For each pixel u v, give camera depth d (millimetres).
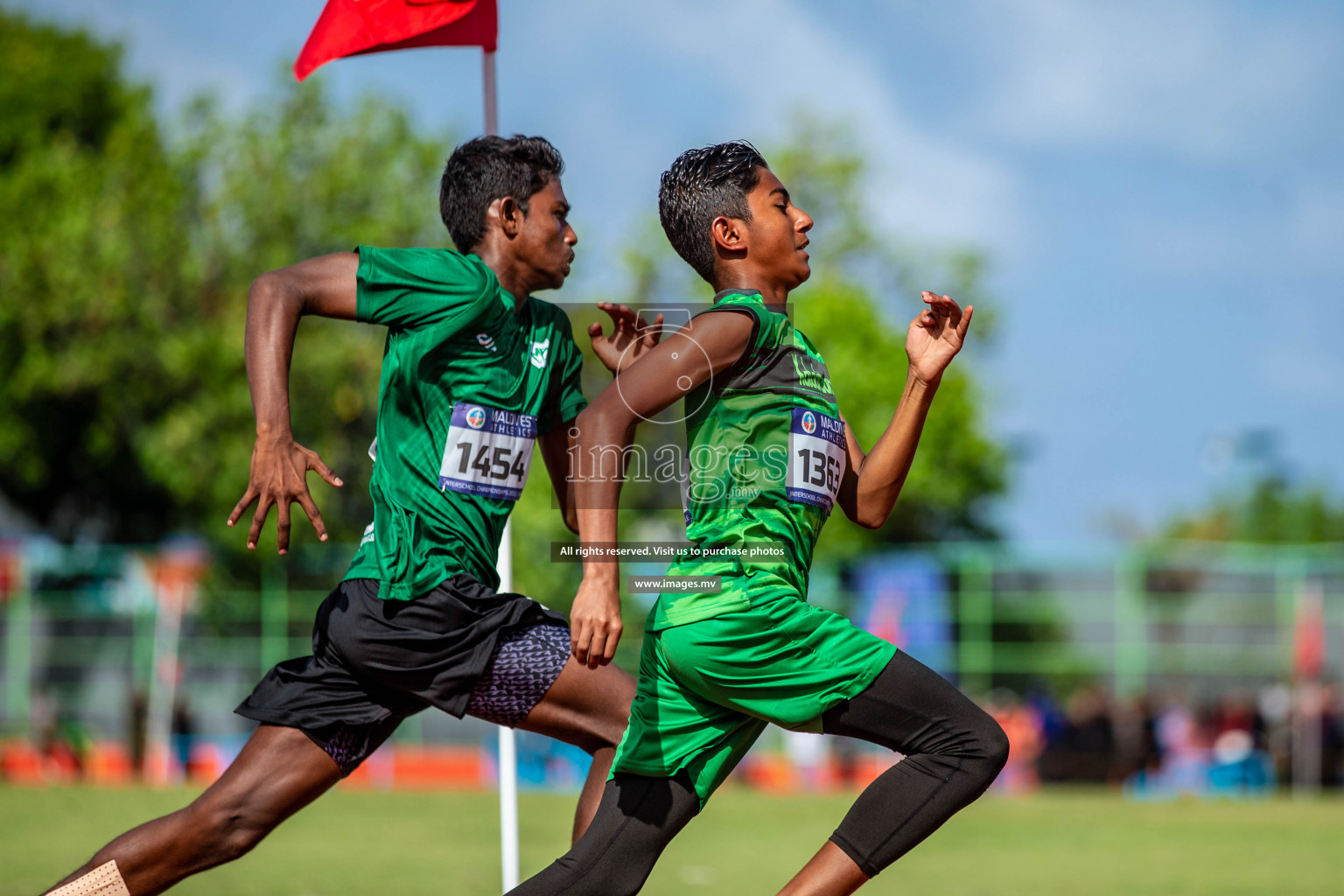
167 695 61594
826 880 10367
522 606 11938
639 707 10656
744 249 11141
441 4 16141
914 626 59531
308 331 70062
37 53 102812
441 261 11664
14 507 86875
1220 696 58594
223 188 72750
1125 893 21812
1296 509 150875
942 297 11602
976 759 10266
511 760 15219
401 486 11672
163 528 83562
